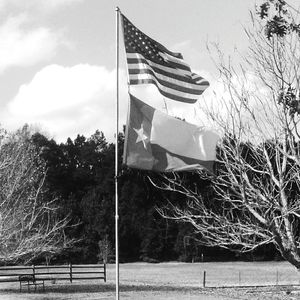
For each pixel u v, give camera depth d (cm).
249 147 2009
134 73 1667
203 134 1567
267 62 2086
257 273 5122
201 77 1723
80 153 8581
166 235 7144
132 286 3897
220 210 3453
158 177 6322
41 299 3150
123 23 1669
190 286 3872
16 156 4444
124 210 7250
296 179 2077
